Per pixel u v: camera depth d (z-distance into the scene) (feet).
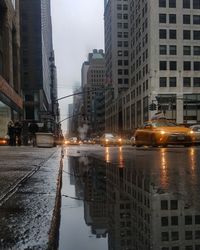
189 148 59.26
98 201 14.26
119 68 403.34
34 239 7.44
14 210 10.19
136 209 12.48
